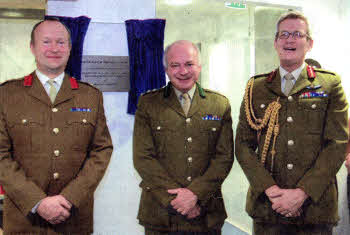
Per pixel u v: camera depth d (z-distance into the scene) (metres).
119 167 2.32
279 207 1.62
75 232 1.73
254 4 2.64
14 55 2.38
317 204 1.67
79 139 1.72
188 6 2.56
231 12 2.71
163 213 1.79
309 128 1.69
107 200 2.31
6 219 1.68
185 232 1.81
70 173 1.69
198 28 2.64
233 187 2.76
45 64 1.70
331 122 1.66
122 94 2.33
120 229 2.33
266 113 1.75
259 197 1.77
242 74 2.85
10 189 1.56
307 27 1.73
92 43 2.29
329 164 1.61
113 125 2.32
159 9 2.48
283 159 1.71
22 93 1.69
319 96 1.70
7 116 1.64
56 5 2.24
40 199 1.56
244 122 1.81
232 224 2.75
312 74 1.74
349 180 2.20
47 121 1.68
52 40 1.69
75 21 2.21
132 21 2.31
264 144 1.75
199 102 1.86
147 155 1.78
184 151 1.80
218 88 2.87
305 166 1.68
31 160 1.64
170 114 1.83
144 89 2.30
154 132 1.83
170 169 1.80
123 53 2.33
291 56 1.71
